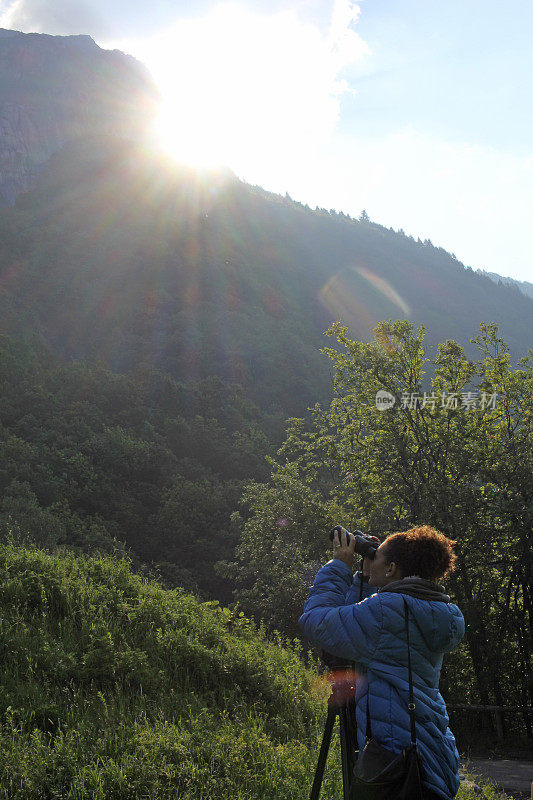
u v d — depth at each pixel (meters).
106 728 4.69
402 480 20.48
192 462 87.12
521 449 19.08
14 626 6.05
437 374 21.41
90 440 81.81
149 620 7.14
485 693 16.81
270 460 27.56
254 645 7.76
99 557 9.08
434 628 2.36
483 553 18.06
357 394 22.55
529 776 9.07
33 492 66.00
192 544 65.94
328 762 4.88
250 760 4.70
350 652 2.37
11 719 4.50
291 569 23.41
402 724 2.28
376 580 2.62
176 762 4.43
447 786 2.27
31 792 3.77
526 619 18.58
